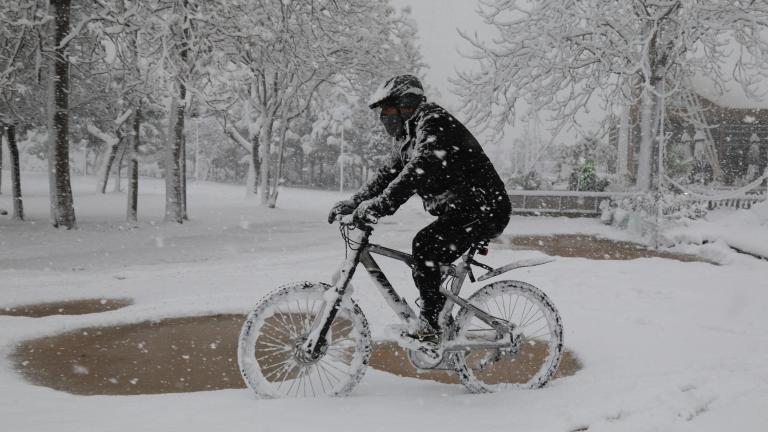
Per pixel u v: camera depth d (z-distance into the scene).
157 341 5.25
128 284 8.15
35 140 48.72
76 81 20.73
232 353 4.89
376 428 2.67
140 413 2.92
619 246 14.24
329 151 71.94
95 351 4.91
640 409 2.84
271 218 23.00
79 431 2.60
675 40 21.36
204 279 8.52
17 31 15.99
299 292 3.42
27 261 10.91
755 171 35.03
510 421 2.78
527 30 21.91
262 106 29.89
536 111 22.14
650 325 5.49
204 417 2.83
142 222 20.08
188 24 15.61
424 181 3.19
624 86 22.92
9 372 4.25
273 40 17.78
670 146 33.94
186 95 19.83
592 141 30.05
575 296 7.05
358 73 27.30
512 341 3.64
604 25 21.61
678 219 16.14
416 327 3.43
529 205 23.97
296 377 3.85
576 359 4.50
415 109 3.37
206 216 23.48
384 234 15.99
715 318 5.79
